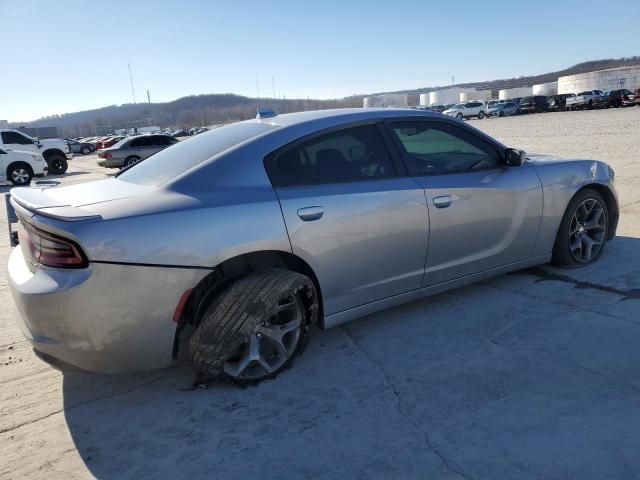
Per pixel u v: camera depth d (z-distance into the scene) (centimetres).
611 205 462
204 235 268
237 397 287
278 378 302
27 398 301
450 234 356
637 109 3631
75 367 264
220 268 289
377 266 329
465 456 227
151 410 280
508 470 217
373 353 325
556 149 1335
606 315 349
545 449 228
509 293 401
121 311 256
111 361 265
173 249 262
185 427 263
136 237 255
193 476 228
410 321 366
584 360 297
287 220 290
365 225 317
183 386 303
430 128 365
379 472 222
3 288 513
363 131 337
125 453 247
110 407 287
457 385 282
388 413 262
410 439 241
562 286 406
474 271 380
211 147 317
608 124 2252
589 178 431
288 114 354
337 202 308
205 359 281
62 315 252
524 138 1850
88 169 2342
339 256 311
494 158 391
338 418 261
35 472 237
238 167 293
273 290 282
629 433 234
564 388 271
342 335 352
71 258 249
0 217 1012
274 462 233
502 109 4944
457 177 362
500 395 270
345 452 236
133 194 282
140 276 256
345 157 325
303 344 313
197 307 284
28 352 363
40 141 2025
